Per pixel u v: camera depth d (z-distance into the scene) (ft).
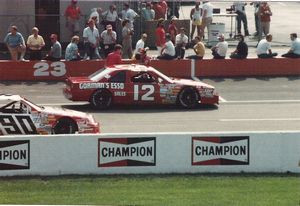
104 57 287.69
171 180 146.10
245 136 152.97
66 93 226.38
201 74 272.51
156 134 150.41
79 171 149.38
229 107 230.27
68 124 178.40
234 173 153.07
